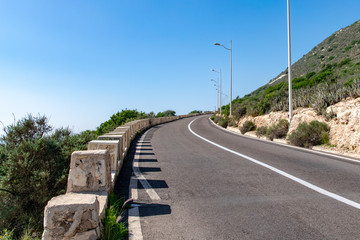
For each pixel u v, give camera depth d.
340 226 4.07
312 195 5.65
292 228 4.06
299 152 12.07
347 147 11.88
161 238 3.86
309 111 16.80
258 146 14.53
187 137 21.00
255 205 5.13
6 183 6.50
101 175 4.83
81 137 9.42
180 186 6.68
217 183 6.86
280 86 33.72
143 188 6.58
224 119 36.19
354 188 6.12
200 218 4.57
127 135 13.80
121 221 4.51
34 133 8.51
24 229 5.86
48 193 6.73
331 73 28.14
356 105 13.26
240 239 3.76
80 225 3.20
